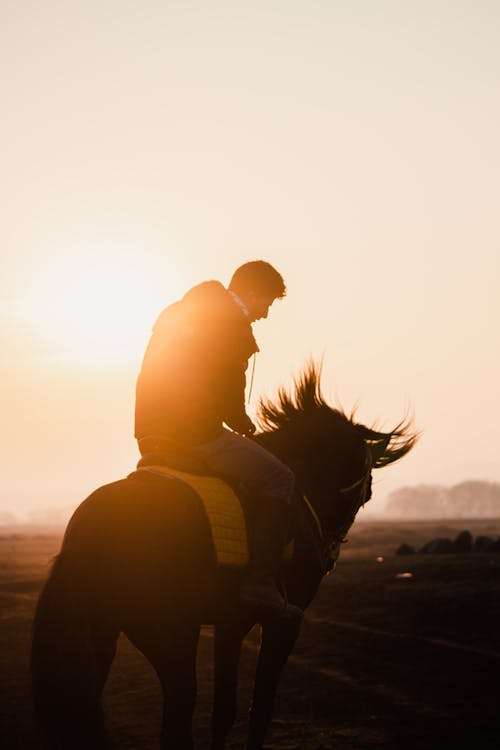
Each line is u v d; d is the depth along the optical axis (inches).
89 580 231.6
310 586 303.6
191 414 265.9
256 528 264.8
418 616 772.0
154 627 238.8
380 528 5930.1
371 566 1438.2
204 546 251.9
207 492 258.4
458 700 461.7
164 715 240.4
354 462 328.5
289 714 441.1
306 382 331.6
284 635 286.8
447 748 370.9
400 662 570.9
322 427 324.8
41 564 1791.3
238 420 273.7
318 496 316.8
